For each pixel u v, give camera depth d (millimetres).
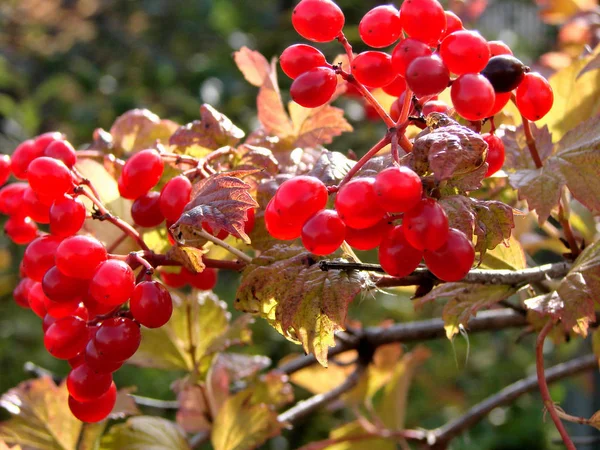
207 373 371
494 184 347
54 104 1128
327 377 460
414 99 277
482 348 1043
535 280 313
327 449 455
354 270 286
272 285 287
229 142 330
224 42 1150
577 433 813
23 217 319
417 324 419
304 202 266
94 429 355
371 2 1009
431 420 957
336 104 879
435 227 260
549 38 1087
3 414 469
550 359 970
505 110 349
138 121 359
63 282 281
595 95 349
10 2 1302
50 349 285
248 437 361
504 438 982
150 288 280
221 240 301
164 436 357
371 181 263
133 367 932
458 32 271
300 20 284
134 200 305
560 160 320
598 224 399
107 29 1241
